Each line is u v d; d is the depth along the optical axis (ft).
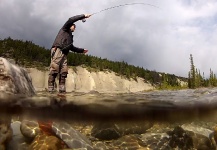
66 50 14.21
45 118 12.11
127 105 11.70
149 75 178.09
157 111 12.90
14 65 12.09
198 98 12.64
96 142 11.97
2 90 9.80
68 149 10.69
